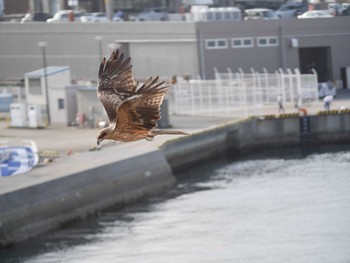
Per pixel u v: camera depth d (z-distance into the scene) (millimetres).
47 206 50625
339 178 58875
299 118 78312
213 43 88375
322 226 45375
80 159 59875
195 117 79875
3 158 56781
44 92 78750
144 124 12141
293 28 91438
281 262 39844
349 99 85312
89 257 43594
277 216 48344
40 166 57562
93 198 54344
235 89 79500
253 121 77438
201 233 45906
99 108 75438
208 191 58125
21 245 47469
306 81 81500
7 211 47906
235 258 41031
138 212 53688
